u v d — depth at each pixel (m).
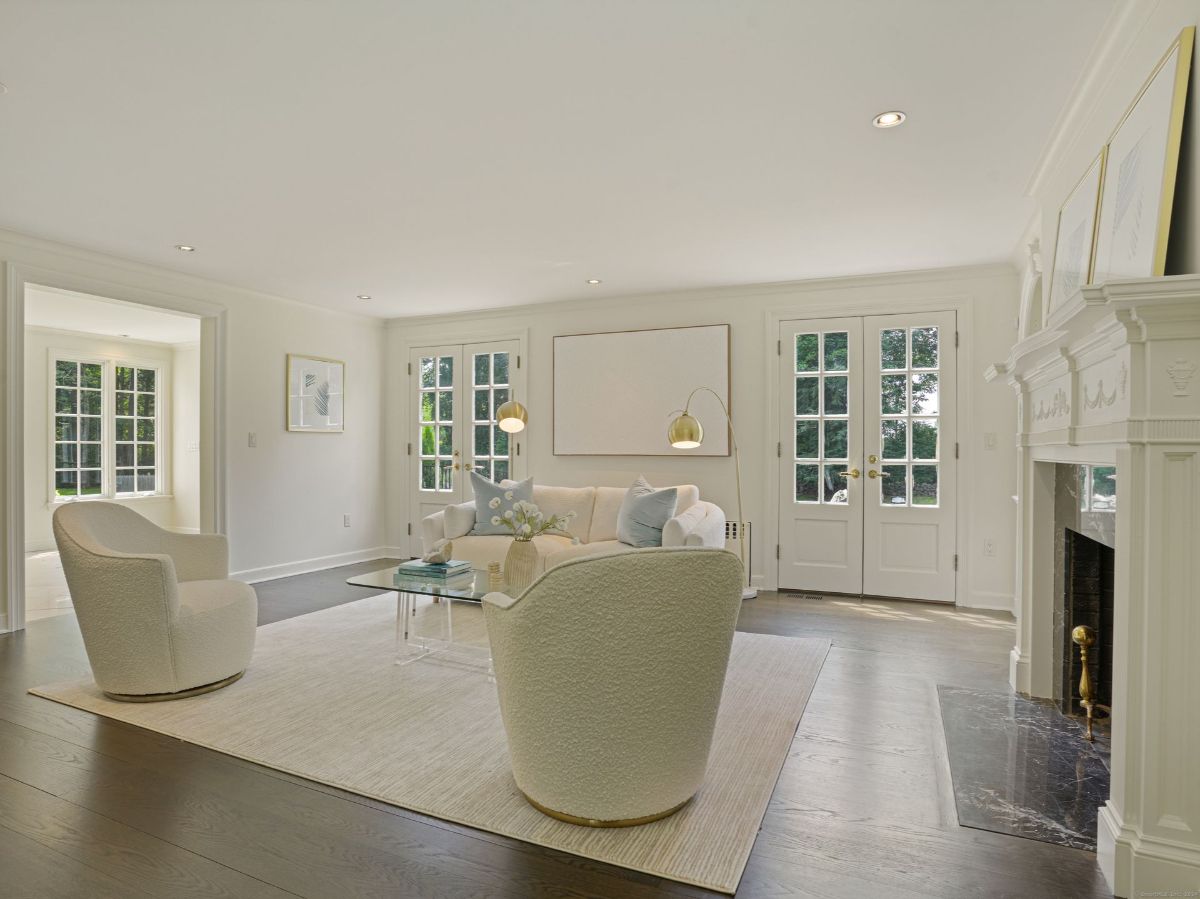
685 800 2.01
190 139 2.73
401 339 6.58
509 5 1.90
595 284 5.15
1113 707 1.74
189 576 3.40
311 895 1.64
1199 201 1.58
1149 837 1.62
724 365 5.21
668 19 1.97
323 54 2.15
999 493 4.58
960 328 4.66
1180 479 1.59
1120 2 1.91
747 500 5.20
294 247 4.20
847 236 3.96
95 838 1.87
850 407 4.95
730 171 3.05
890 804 2.06
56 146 2.79
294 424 5.72
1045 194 3.12
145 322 6.81
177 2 1.88
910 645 3.71
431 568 3.43
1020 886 1.67
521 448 5.98
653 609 1.81
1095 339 1.87
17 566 4.00
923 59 2.18
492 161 2.95
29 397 7.09
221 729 2.58
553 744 1.91
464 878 1.70
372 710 2.77
